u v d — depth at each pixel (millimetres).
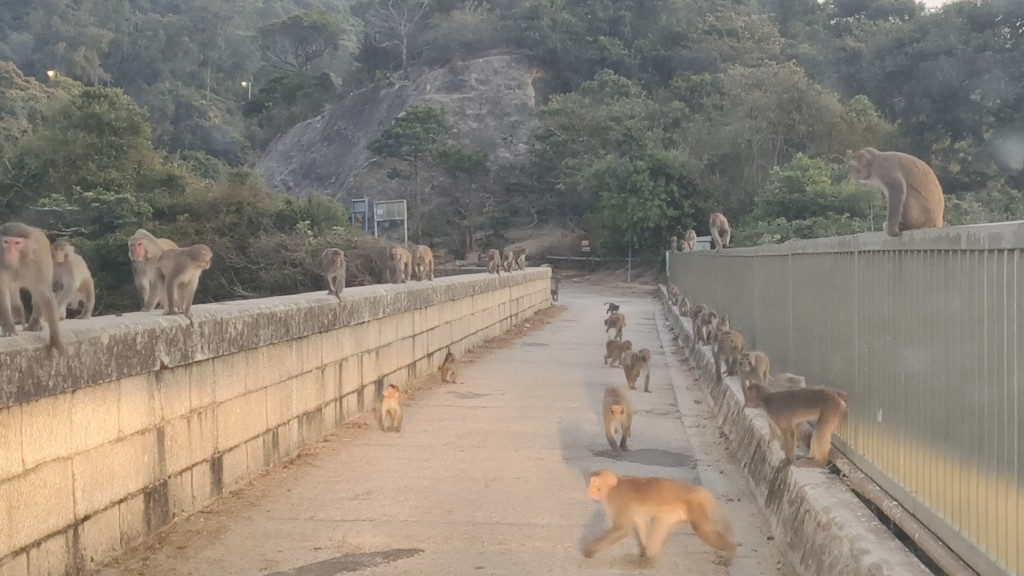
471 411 12258
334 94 113812
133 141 52719
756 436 8422
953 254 4809
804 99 54875
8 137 69625
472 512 7406
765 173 55719
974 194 46656
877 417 6176
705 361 14898
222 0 164125
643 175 57812
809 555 5582
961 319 4688
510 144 88688
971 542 4516
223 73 149750
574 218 76125
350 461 9188
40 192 51438
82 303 7000
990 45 55875
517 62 95250
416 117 76250
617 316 22203
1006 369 4148
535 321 29250
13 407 4953
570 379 15602
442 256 69562
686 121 66000
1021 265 4004
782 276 10062
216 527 6891
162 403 6695
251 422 8344
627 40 92688
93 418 5766
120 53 140500
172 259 7078
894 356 5809
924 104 57562
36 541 5164
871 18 87375
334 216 49312
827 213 41406
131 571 5875
